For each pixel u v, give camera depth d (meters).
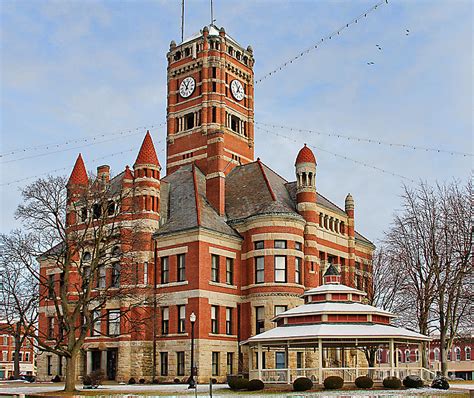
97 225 73.06
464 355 124.62
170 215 79.31
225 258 75.12
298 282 75.50
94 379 62.41
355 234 98.12
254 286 74.62
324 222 86.56
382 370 54.41
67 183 66.19
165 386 62.72
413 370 56.75
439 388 53.50
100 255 58.56
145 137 79.00
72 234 61.09
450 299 74.31
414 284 78.31
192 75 97.12
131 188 73.19
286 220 75.75
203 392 50.81
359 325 54.66
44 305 84.31
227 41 98.50
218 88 94.75
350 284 89.50
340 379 52.03
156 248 75.94
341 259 89.25
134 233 69.06
